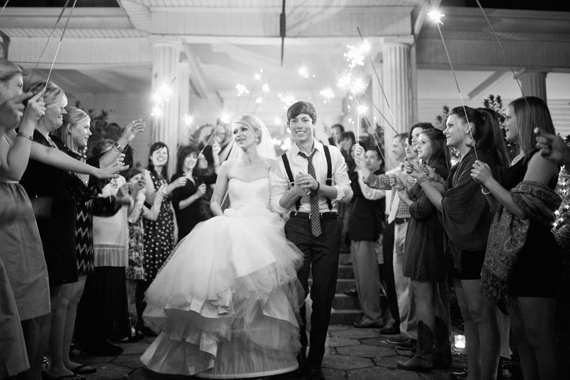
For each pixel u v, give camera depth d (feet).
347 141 19.47
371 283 15.42
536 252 6.37
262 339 8.75
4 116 6.32
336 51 26.99
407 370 10.04
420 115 39.06
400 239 13.26
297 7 22.63
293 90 35.70
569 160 5.75
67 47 26.35
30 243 6.73
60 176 8.06
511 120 7.30
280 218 10.26
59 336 9.12
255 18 22.68
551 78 33.96
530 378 6.79
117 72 32.63
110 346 11.51
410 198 10.86
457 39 26.35
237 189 10.33
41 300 6.75
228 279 8.50
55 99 8.27
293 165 10.07
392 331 14.14
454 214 7.88
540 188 6.26
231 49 27.30
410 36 22.50
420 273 9.84
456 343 12.50
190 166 16.34
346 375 9.75
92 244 9.91
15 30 25.62
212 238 9.13
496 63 26.37
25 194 6.75
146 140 36.55
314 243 9.61
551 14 25.50
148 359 9.35
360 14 22.71
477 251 7.79
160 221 14.11
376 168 15.62
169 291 8.79
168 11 22.65
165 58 22.54
